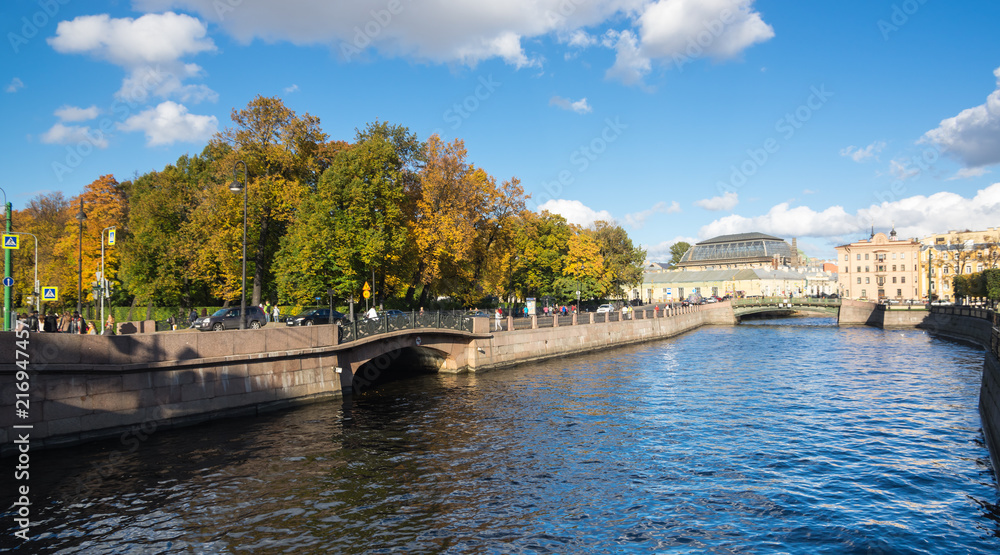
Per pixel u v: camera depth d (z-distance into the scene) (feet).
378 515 42.70
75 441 56.24
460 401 85.61
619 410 79.05
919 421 72.33
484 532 39.96
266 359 74.02
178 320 116.88
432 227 143.13
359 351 89.20
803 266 528.63
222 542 38.06
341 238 126.82
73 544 37.42
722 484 49.52
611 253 265.75
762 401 85.35
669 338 202.28
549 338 140.15
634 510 43.91
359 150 131.34
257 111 143.23
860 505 44.78
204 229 141.90
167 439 60.59
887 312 245.65
